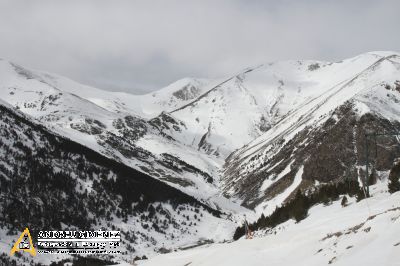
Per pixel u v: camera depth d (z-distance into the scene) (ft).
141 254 500.33
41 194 520.01
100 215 550.77
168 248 540.93
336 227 161.07
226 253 174.70
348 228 139.85
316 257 127.03
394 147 622.95
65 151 638.12
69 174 589.73
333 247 126.62
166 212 634.84
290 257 140.87
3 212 458.09
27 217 469.98
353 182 263.29
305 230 175.32
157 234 569.64
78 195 560.61
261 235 270.05
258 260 148.77
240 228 351.25
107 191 603.26
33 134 635.25
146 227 573.33
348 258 113.19
